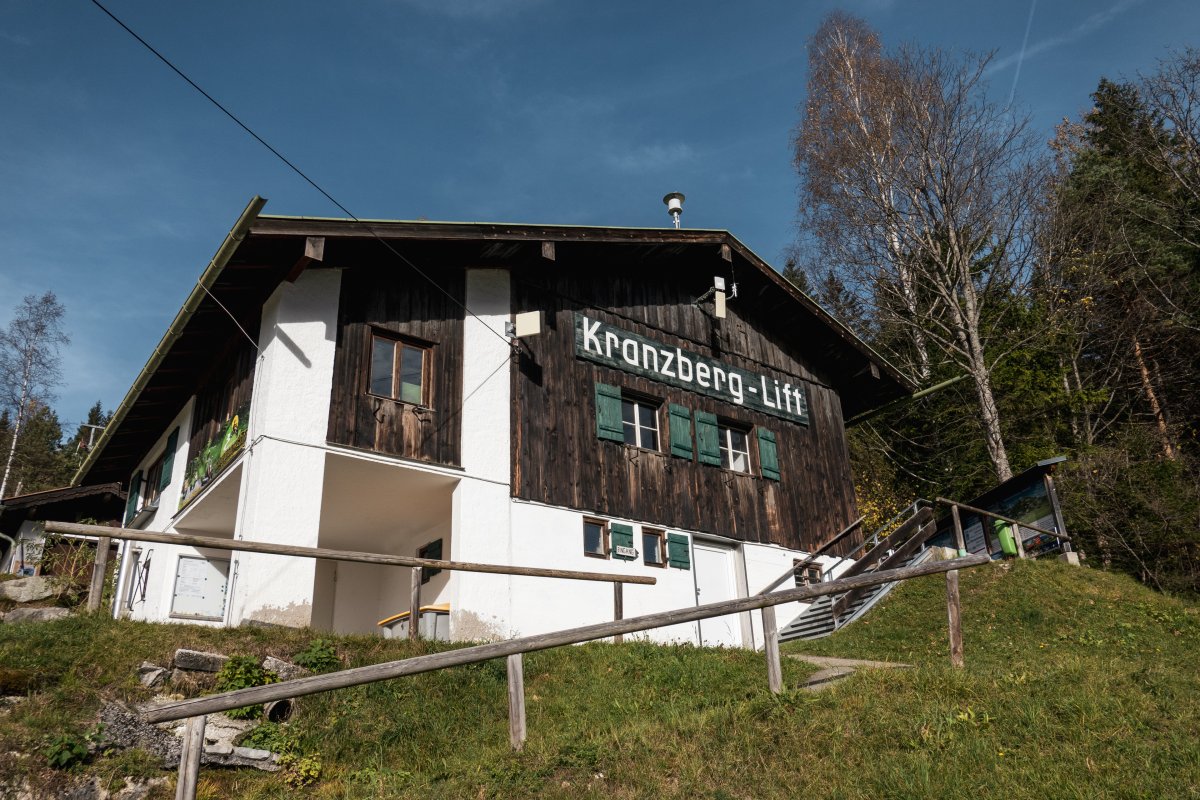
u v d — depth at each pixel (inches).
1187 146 1074.7
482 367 561.6
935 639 552.1
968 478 984.3
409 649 378.3
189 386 627.5
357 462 492.4
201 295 476.7
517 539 537.0
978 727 264.8
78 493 871.1
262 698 226.5
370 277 532.4
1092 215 1064.2
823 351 807.7
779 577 661.3
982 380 930.1
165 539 340.8
